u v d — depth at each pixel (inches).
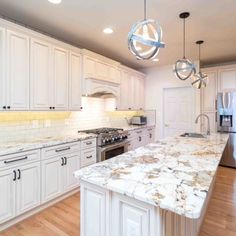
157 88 215.9
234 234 81.4
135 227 46.4
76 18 103.0
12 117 106.5
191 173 55.2
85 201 56.5
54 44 115.0
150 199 40.1
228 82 177.3
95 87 141.3
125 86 183.9
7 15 99.5
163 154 77.2
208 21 105.9
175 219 50.1
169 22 106.7
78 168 120.3
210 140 109.9
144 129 199.8
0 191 81.3
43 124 123.0
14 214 86.3
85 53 134.5
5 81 91.2
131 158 71.4
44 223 89.0
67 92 123.9
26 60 100.1
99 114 170.4
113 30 118.5
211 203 107.0
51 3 88.4
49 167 102.4
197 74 114.1
